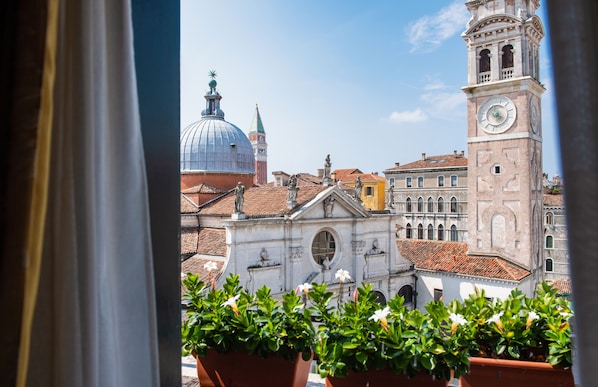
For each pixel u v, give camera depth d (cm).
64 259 210
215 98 5209
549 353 430
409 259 4306
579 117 207
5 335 172
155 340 254
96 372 212
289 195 3388
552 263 4422
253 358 460
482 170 4425
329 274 3512
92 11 226
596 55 210
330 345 427
